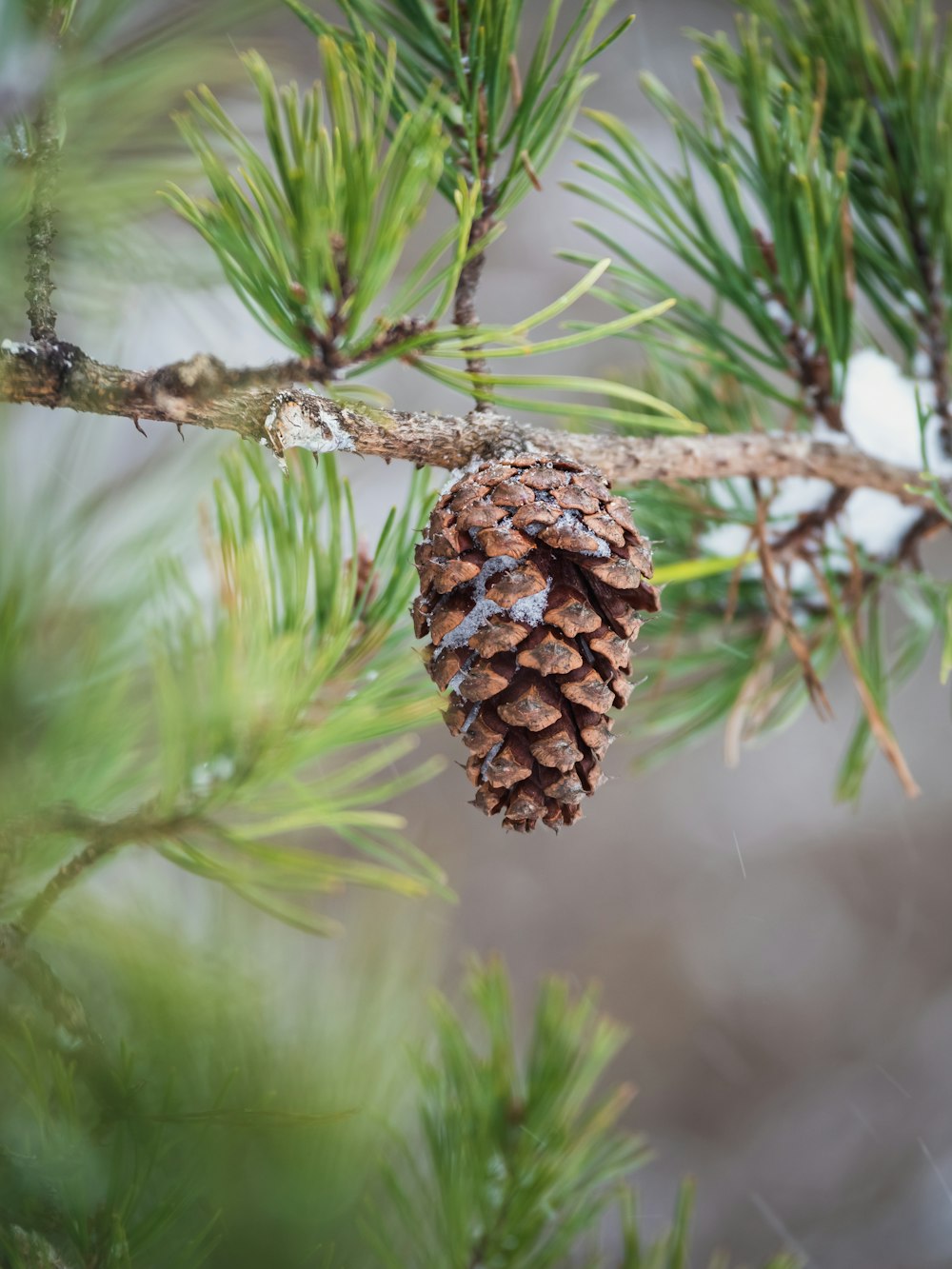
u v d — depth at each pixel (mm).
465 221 366
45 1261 350
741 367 451
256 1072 392
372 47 372
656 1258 432
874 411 452
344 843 1061
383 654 411
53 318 358
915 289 457
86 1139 358
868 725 491
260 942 431
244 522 388
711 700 498
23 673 367
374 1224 410
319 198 369
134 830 375
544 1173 427
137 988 370
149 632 386
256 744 383
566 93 398
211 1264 379
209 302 413
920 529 475
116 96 359
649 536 475
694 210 446
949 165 442
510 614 364
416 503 415
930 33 440
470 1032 497
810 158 423
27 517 374
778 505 469
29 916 363
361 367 378
